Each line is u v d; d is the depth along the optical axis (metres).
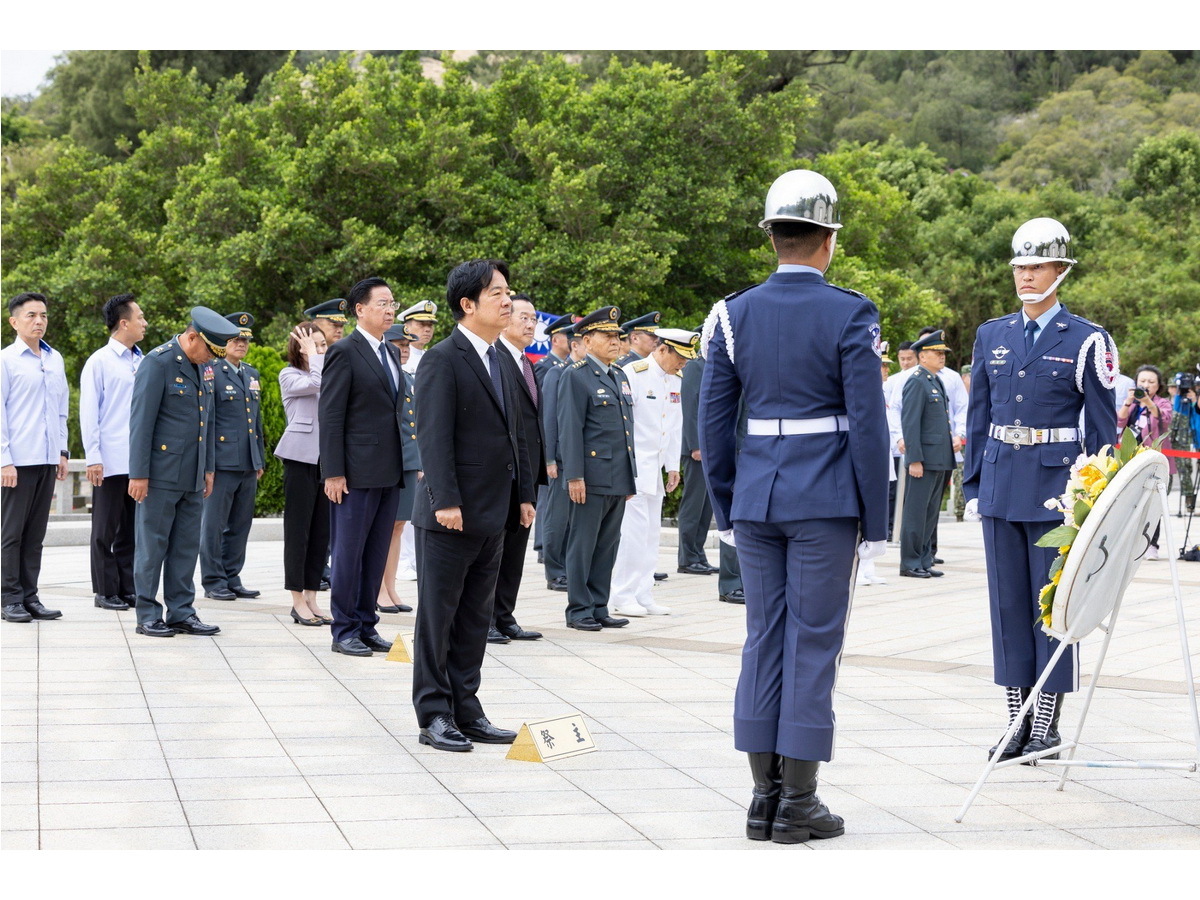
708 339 4.15
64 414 8.24
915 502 11.29
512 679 6.34
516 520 5.21
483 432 5.03
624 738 5.14
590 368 8.02
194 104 25.38
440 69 50.19
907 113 67.19
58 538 13.85
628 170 21.80
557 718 4.88
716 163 22.67
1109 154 53.66
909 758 4.88
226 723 5.29
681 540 11.42
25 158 30.67
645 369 8.81
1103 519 4.17
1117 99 60.91
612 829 3.92
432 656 4.96
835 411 3.96
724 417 4.12
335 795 4.26
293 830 3.88
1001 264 39.50
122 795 4.23
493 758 4.81
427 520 4.97
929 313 25.61
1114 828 4.02
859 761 4.82
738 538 4.06
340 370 6.84
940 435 11.26
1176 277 37.88
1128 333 36.97
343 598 6.93
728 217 22.41
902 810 4.18
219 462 9.12
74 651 6.88
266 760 4.71
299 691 5.95
